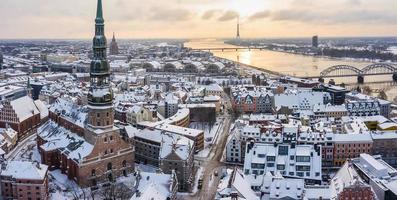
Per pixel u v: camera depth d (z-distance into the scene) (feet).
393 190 638.94
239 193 594.65
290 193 617.21
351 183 594.24
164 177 627.87
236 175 642.63
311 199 612.70
